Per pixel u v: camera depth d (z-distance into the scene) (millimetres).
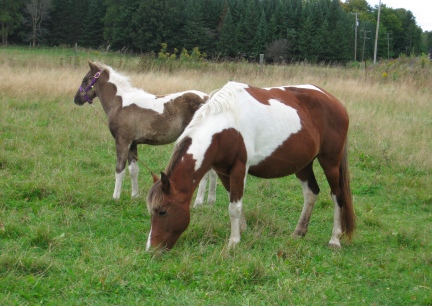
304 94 5266
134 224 5625
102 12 44438
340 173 5488
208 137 4648
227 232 5375
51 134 9328
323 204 6777
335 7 45406
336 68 22328
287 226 5926
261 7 44500
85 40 44875
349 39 48906
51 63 18422
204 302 3771
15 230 5027
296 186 7652
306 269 4543
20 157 7582
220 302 3777
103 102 6855
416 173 8406
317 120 5230
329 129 5316
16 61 18609
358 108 12812
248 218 5871
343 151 5477
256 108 4863
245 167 4863
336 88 15570
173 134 6598
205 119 4742
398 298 4148
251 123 4816
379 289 4320
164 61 18547
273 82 16391
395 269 4734
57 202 6047
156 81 14328
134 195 6629
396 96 15000
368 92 15219
